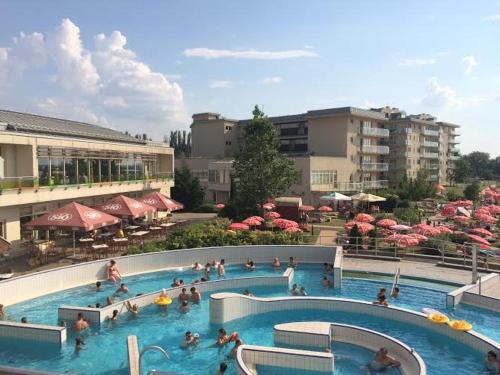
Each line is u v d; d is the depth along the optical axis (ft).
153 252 83.46
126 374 42.65
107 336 51.98
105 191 114.42
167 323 56.39
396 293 67.21
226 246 90.12
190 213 185.26
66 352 47.42
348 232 109.19
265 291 71.15
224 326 55.47
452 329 49.85
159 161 159.74
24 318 51.85
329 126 229.66
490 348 45.29
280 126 262.67
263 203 135.95
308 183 192.03
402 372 42.14
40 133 102.32
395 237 87.71
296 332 48.19
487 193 196.34
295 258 90.94
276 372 42.19
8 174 87.76
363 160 238.27
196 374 43.14
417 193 213.46
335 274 73.26
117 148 121.29
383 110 304.71
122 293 68.18
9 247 62.13
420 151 299.58
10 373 29.60
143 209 101.30
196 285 68.13
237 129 276.62
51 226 78.38
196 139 281.33
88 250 87.40
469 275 78.02
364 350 47.78
